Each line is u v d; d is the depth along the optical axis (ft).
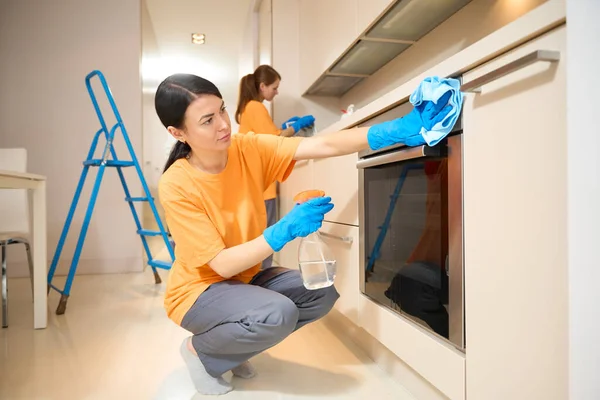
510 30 2.58
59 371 4.87
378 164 4.36
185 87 3.59
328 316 6.76
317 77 8.77
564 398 2.25
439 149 3.41
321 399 4.07
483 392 2.93
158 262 8.99
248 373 4.57
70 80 11.28
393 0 5.43
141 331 6.32
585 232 2.11
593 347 2.11
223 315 3.92
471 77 3.03
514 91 2.59
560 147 2.25
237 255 3.74
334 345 5.54
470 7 5.58
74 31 11.32
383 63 7.94
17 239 7.13
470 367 3.07
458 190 3.20
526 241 2.51
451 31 5.99
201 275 4.26
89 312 7.40
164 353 5.41
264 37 12.05
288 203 9.14
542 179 2.38
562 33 2.24
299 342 5.65
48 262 11.14
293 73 10.17
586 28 2.10
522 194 2.53
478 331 2.98
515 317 2.61
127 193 9.28
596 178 2.08
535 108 2.42
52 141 11.19
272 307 3.85
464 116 3.12
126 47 11.55
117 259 11.49
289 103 10.13
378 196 4.58
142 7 12.19
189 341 4.67
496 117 2.76
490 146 2.82
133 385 4.49
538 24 2.35
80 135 11.32
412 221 3.89
